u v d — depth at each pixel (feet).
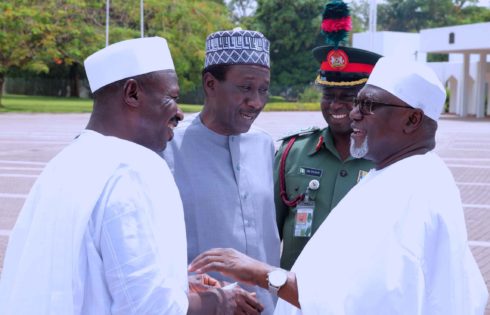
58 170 7.07
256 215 10.00
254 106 9.56
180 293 6.84
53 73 176.96
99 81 7.42
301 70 183.73
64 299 6.55
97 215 6.63
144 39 7.47
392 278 7.19
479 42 106.01
